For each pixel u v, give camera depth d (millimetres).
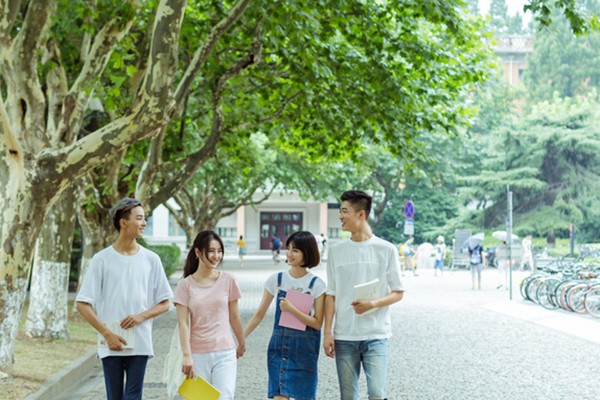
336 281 5879
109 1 11445
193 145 22688
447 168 54406
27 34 9344
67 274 13070
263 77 17766
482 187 53312
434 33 17391
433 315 17656
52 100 11844
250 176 34781
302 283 6246
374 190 58719
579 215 51656
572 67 70688
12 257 8945
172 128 15508
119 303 5738
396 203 62000
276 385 6152
